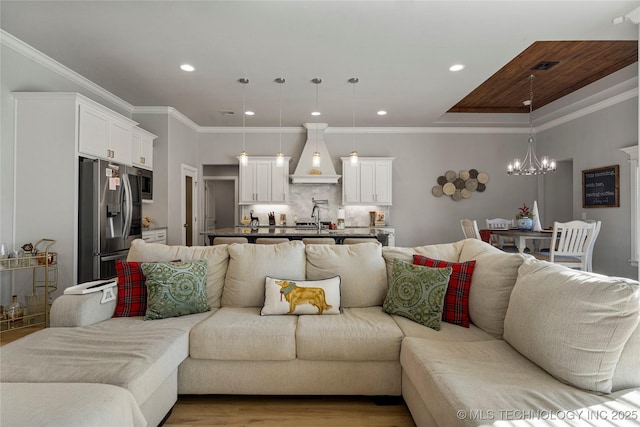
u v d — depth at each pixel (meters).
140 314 2.26
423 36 3.25
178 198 5.94
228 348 1.93
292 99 5.13
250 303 2.44
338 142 6.90
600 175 5.10
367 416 1.88
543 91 5.36
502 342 1.78
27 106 3.50
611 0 2.67
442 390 1.31
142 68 4.00
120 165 4.12
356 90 4.74
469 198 6.88
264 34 3.22
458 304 2.14
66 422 1.07
